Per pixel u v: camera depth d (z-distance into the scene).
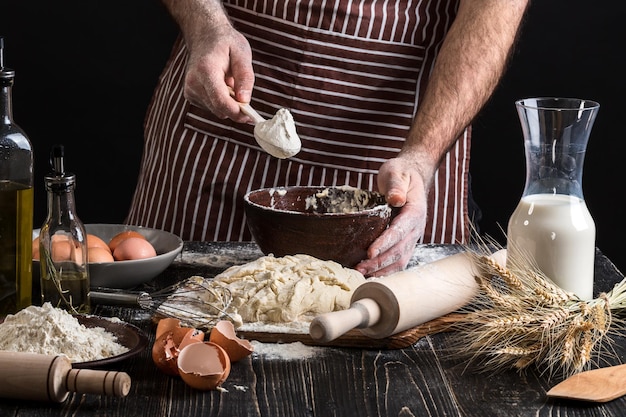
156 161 2.45
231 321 1.56
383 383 1.41
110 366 1.45
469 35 2.20
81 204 3.66
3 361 1.32
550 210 1.65
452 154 2.40
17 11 3.50
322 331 1.44
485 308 1.67
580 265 1.65
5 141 1.60
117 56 3.55
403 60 2.30
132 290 1.79
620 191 3.54
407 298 1.52
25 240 1.62
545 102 1.70
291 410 1.33
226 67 1.98
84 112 3.60
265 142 1.85
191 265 1.94
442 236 2.41
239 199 2.33
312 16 2.27
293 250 1.83
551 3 3.41
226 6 2.33
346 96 2.30
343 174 2.32
